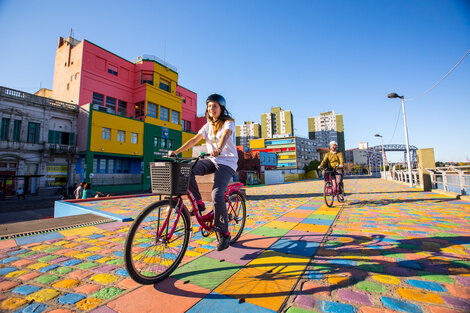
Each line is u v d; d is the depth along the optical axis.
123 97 29.17
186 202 3.16
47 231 3.65
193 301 1.59
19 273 2.09
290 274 1.99
